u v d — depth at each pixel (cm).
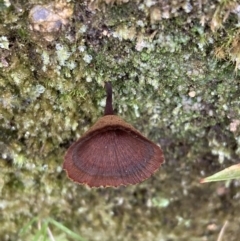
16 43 8
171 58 8
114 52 8
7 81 8
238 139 9
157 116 9
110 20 8
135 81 9
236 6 7
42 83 8
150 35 8
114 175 8
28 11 8
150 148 8
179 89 9
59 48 8
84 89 9
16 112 9
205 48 8
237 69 8
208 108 9
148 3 7
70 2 8
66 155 7
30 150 9
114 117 8
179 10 8
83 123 9
